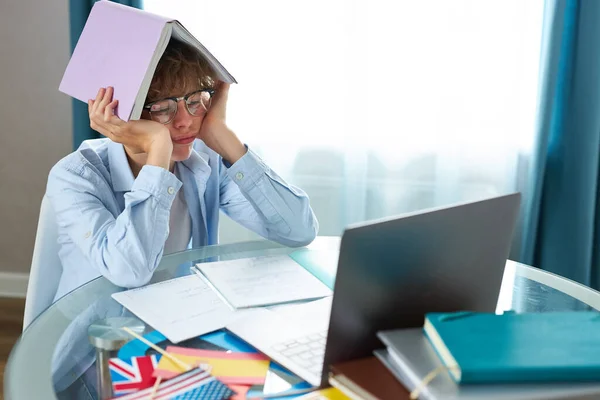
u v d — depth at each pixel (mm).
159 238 1212
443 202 2393
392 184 2410
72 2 2154
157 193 1219
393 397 670
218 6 2279
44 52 2484
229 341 916
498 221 831
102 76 1221
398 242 735
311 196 2465
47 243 1314
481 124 2332
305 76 2330
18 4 2439
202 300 1055
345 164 2377
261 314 992
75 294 1099
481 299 874
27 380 807
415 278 774
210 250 1335
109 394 769
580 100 2188
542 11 2193
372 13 2250
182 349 882
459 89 2301
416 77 2299
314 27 2283
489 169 2371
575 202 2260
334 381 733
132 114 1178
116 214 1375
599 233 2354
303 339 904
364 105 2322
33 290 1292
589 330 744
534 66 2264
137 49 1168
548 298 1140
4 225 2662
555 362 672
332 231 2494
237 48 2312
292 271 1193
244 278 1142
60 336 936
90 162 1367
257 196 1390
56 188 1300
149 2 2275
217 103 1417
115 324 951
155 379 801
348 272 708
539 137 2195
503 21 2234
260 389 786
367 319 752
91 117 1228
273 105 2363
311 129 2383
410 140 2361
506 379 661
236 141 1415
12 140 2578
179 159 1366
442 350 695
